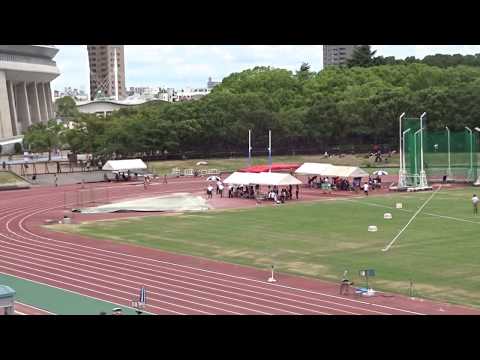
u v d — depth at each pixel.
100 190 156.00
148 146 198.62
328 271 76.81
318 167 153.38
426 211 116.31
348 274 75.19
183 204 127.25
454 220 106.56
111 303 65.69
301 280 73.38
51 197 145.12
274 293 68.31
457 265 77.69
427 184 151.12
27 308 64.19
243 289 70.06
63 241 96.69
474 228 99.50
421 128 145.75
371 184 151.12
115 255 87.00
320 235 97.19
